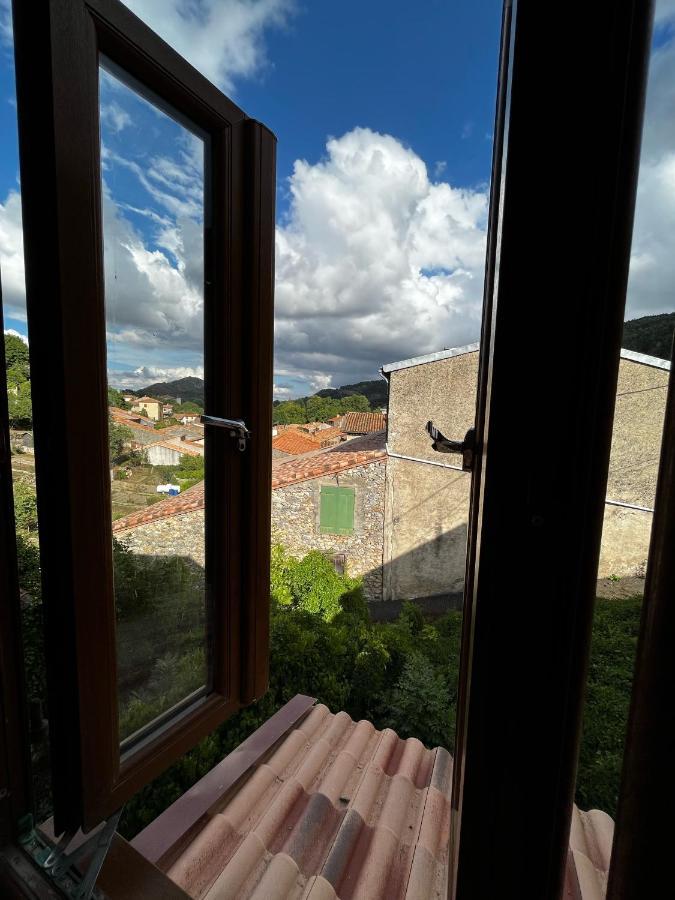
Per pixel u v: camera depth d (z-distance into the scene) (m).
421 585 7.70
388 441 7.66
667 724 0.30
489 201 0.65
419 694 3.91
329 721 1.60
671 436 0.30
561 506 0.41
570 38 0.37
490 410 0.44
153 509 1.14
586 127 0.37
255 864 1.01
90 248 0.83
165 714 1.17
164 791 2.01
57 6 0.74
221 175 1.11
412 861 1.05
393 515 7.76
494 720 0.48
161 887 0.90
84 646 0.88
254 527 1.28
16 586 0.97
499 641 0.46
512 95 0.40
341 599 6.37
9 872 0.92
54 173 0.76
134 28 0.87
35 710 1.72
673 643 0.30
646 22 0.35
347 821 1.15
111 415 0.99
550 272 0.40
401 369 7.42
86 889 0.88
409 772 1.37
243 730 2.68
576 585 0.42
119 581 1.09
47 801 1.65
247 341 1.22
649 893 0.32
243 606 1.31
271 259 1.26
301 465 8.77
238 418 1.22
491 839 0.50
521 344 0.42
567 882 0.88
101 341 0.87
